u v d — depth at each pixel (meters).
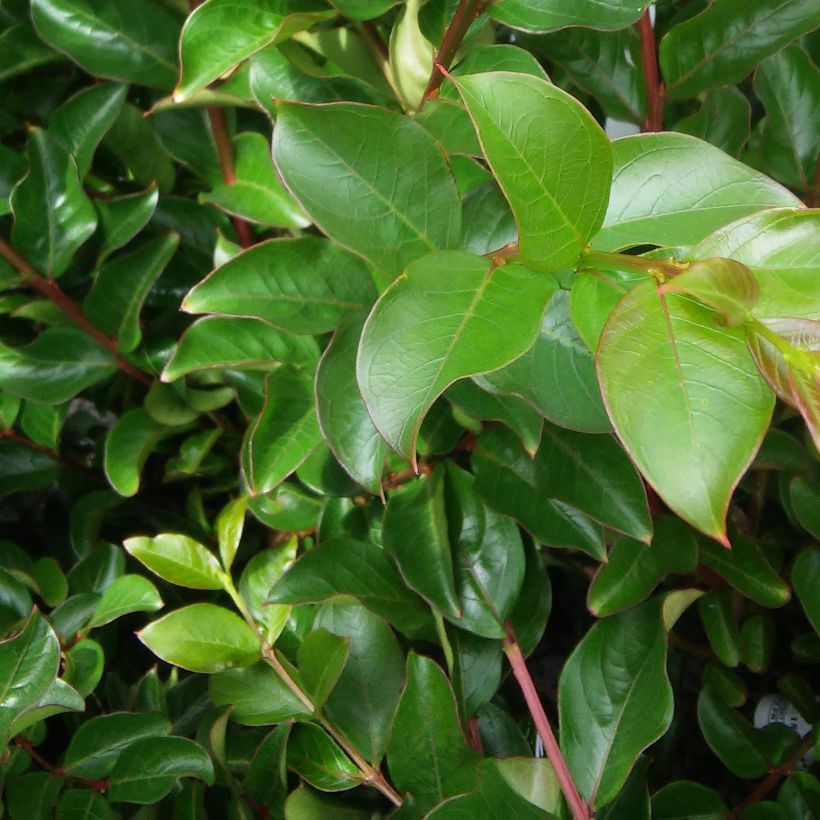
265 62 0.44
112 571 0.47
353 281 0.42
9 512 0.54
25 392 0.47
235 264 0.41
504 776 0.42
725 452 0.32
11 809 0.42
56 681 0.41
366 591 0.45
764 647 0.48
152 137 0.48
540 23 0.42
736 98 0.47
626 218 0.38
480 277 0.36
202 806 0.43
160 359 0.48
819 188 0.49
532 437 0.41
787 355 0.33
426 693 0.43
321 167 0.38
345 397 0.39
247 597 0.45
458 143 0.43
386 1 0.42
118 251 0.50
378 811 0.45
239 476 0.50
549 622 0.53
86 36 0.45
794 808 0.45
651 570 0.45
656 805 0.45
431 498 0.45
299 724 0.44
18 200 0.45
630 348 0.33
